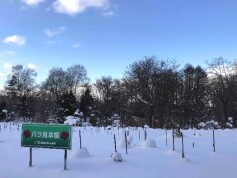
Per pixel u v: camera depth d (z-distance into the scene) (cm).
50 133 1087
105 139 1983
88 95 7094
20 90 9056
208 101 6919
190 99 6244
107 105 6675
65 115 5809
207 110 6662
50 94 9544
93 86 9162
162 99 5753
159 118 5616
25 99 7975
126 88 6731
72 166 1116
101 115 6256
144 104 6047
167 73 6112
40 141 1095
